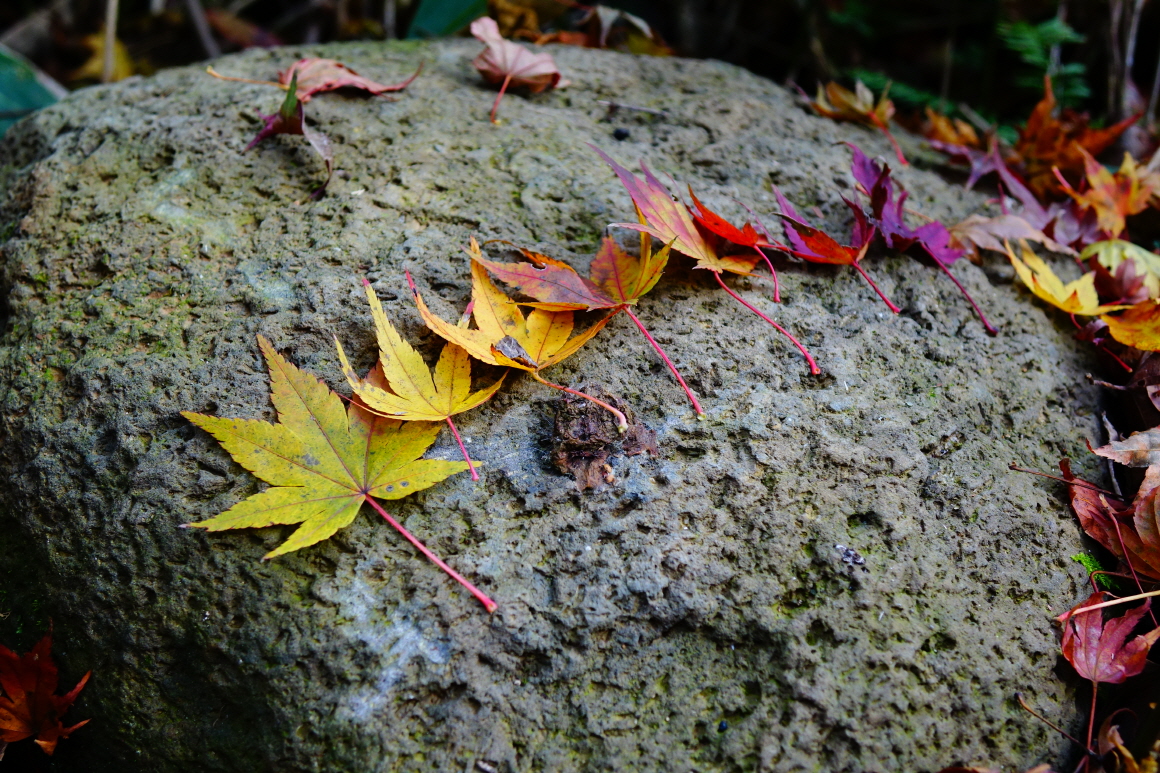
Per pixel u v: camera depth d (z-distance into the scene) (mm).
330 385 364
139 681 344
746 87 478
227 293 382
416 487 347
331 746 330
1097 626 354
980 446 375
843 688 335
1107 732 339
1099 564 368
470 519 349
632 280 374
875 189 403
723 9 739
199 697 342
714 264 383
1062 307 410
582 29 537
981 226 425
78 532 354
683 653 339
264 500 344
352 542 346
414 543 343
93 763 350
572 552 344
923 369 385
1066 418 394
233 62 474
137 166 420
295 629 337
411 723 331
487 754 329
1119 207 452
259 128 428
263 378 365
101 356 372
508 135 430
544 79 453
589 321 379
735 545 347
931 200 448
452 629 336
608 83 467
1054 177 484
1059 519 371
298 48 486
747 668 337
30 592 357
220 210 406
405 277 383
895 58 690
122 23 785
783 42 712
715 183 424
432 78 459
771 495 353
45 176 419
